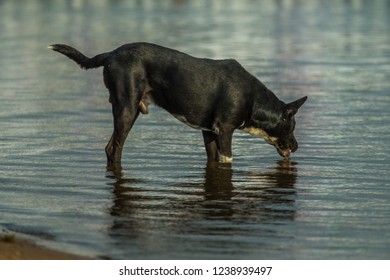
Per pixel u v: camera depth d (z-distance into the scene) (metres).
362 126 19.95
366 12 59.12
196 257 11.00
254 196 14.00
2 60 32.66
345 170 15.77
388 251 11.35
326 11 59.94
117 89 15.62
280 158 16.77
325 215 12.95
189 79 15.64
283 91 25.31
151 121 20.66
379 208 13.33
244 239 11.77
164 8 61.78
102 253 11.09
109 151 16.02
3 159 16.45
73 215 12.84
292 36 42.34
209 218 12.73
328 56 34.28
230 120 15.85
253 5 65.69
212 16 54.78
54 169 15.73
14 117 20.92
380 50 36.62
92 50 35.44
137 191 14.26
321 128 19.70
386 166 16.08
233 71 15.91
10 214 12.88
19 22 48.97
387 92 25.14
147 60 15.62
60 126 19.83
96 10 59.31
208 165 16.17
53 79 27.88
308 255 11.16
